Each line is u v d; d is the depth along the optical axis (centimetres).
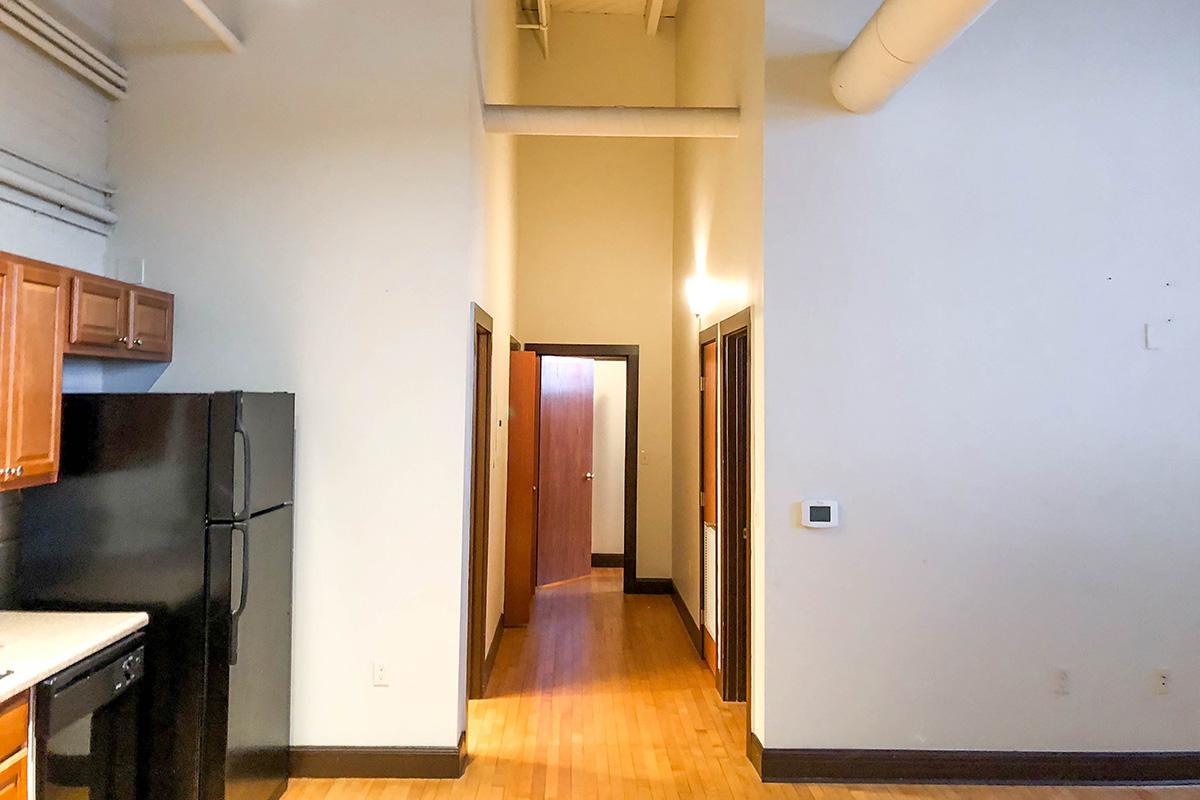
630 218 621
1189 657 308
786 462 309
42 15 266
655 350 620
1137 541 310
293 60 316
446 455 311
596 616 557
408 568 309
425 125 316
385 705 307
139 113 315
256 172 314
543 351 617
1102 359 312
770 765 305
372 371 312
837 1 313
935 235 313
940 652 308
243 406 259
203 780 249
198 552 253
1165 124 316
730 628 395
